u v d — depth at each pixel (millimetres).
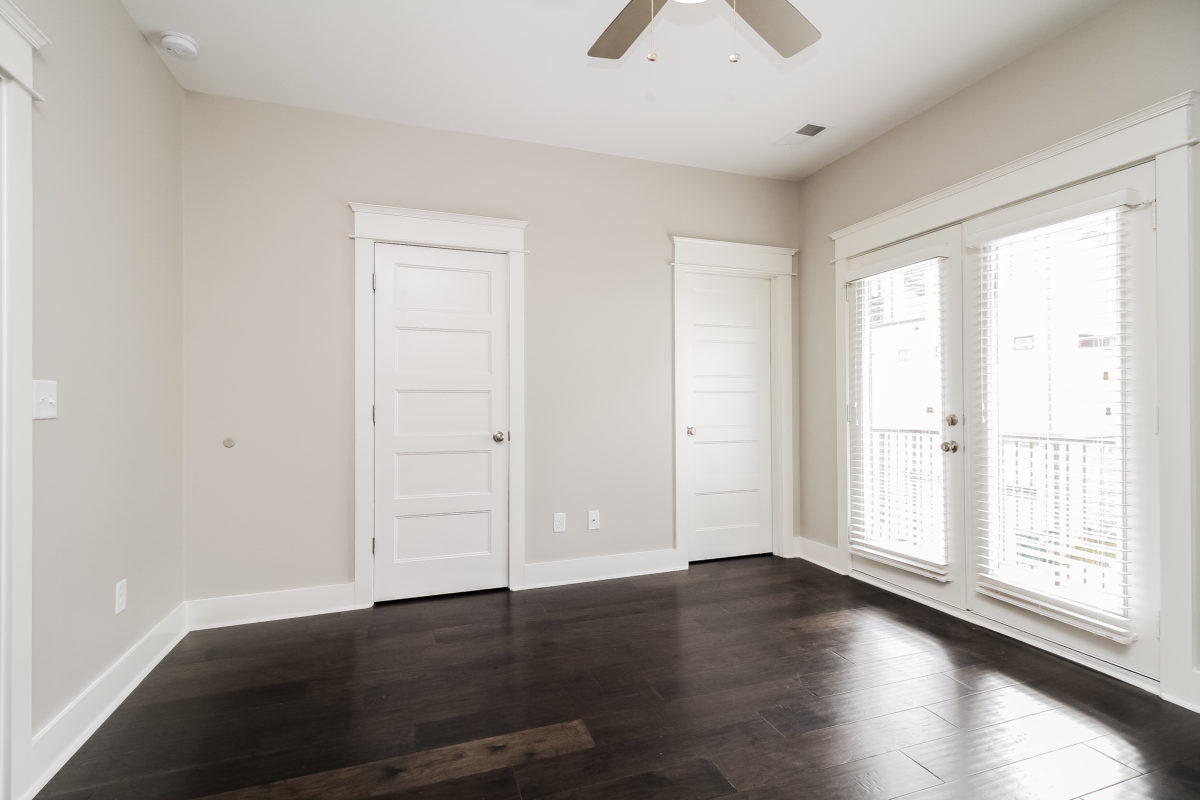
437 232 3045
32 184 1550
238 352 2742
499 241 3164
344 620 2758
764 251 3781
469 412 3146
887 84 2699
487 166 3184
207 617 2674
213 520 2697
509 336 3191
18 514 1486
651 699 1993
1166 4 1989
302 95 2754
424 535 3072
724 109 2926
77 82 1793
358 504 2914
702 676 2164
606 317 3424
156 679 2160
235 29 2258
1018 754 1666
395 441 3008
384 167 2994
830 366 3607
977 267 2633
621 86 2709
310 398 2854
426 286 3070
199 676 2184
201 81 2617
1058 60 2328
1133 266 2059
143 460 2238
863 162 3344
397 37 2328
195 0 2086
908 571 3027
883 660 2289
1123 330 2070
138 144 2211
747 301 3840
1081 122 2246
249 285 2764
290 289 2826
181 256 2641
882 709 1917
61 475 1703
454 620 2754
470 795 1504
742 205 3777
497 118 2998
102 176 1943
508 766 1625
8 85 1457
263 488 2777
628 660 2303
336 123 2918
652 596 3084
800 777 1571
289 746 1727
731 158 3529
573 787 1534
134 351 2170
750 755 1672
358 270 2910
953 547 2770
